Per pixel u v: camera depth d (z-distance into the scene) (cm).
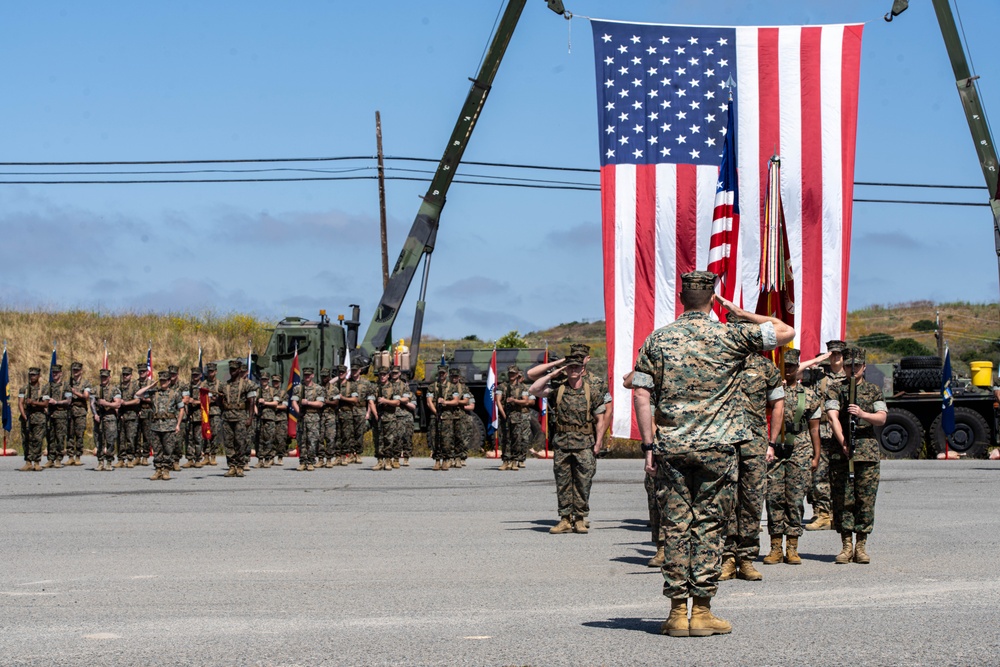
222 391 2106
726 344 667
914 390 2698
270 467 2419
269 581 884
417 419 2894
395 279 2919
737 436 664
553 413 1234
